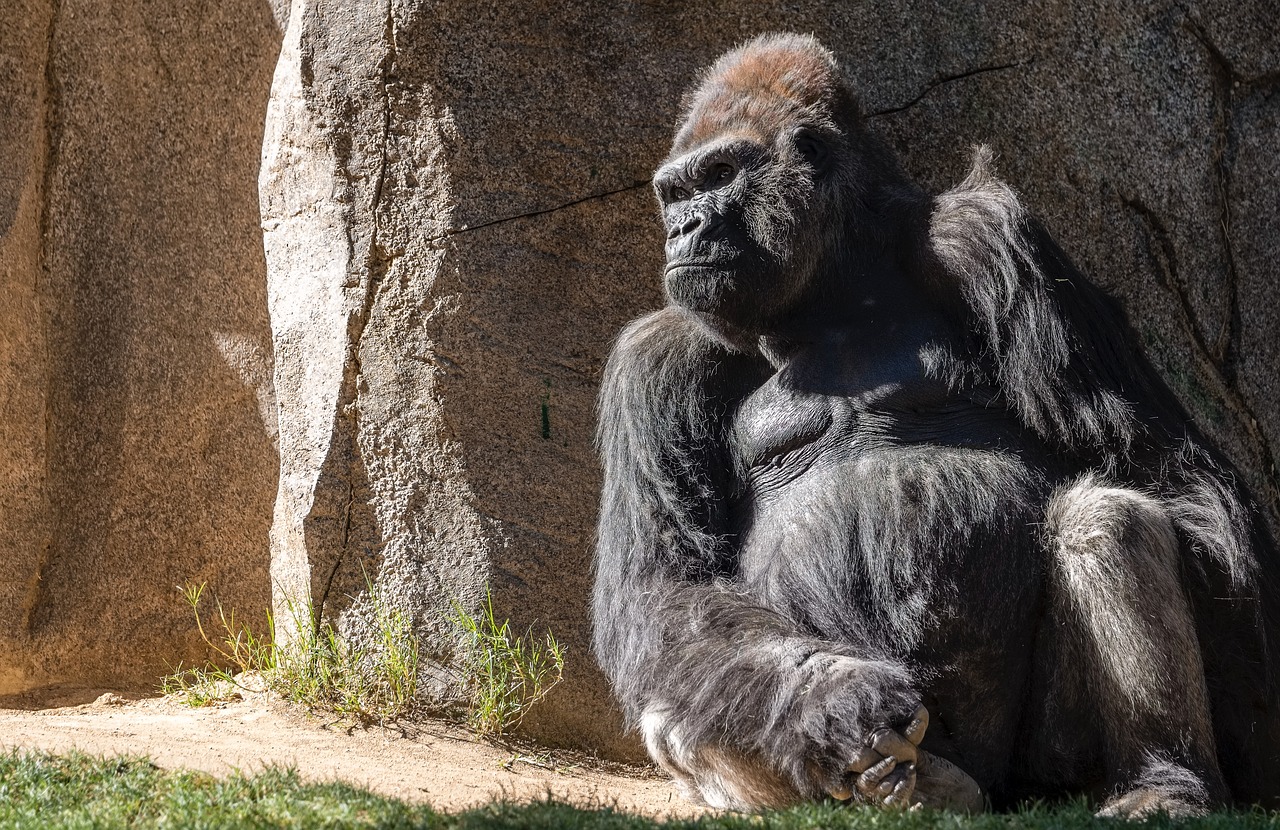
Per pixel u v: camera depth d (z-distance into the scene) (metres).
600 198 13.66
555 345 13.56
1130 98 14.36
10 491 17.52
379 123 13.58
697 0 13.66
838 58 13.79
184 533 18.17
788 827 7.79
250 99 18.92
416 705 13.16
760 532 10.79
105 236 18.39
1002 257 10.48
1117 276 14.23
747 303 10.66
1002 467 10.25
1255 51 15.00
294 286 14.12
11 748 10.58
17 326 17.67
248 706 13.76
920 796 9.36
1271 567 10.47
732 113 11.03
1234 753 10.23
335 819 7.92
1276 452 14.98
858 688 8.98
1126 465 10.43
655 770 13.04
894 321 10.87
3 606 17.31
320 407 13.67
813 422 10.77
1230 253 14.83
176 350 18.42
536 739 13.10
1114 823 7.90
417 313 13.41
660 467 10.94
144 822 7.93
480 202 13.45
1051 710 10.02
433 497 13.36
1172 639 9.38
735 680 9.39
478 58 13.47
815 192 10.80
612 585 10.88
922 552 10.10
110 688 17.25
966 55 13.98
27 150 17.83
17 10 17.80
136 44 18.55
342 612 13.39
